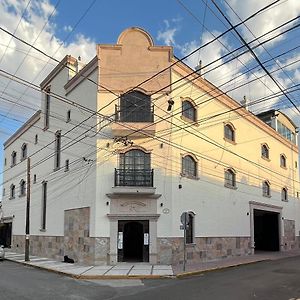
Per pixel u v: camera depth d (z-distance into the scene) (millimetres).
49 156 31906
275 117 41125
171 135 24656
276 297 12977
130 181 23688
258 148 35688
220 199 28781
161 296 13188
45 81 33625
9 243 41906
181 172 25031
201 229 26172
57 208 29250
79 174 26188
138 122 23922
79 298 12938
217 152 29078
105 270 20438
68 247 26672
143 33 25109
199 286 15344
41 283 16406
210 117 25797
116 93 24453
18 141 41000
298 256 32219
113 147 24062
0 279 17516
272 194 37688
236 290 14273
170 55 24906
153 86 24547
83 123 26266
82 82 27000
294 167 44125
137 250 24234
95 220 23266
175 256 23438
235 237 30141
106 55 24906
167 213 23562
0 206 45688
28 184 28016
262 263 25641
